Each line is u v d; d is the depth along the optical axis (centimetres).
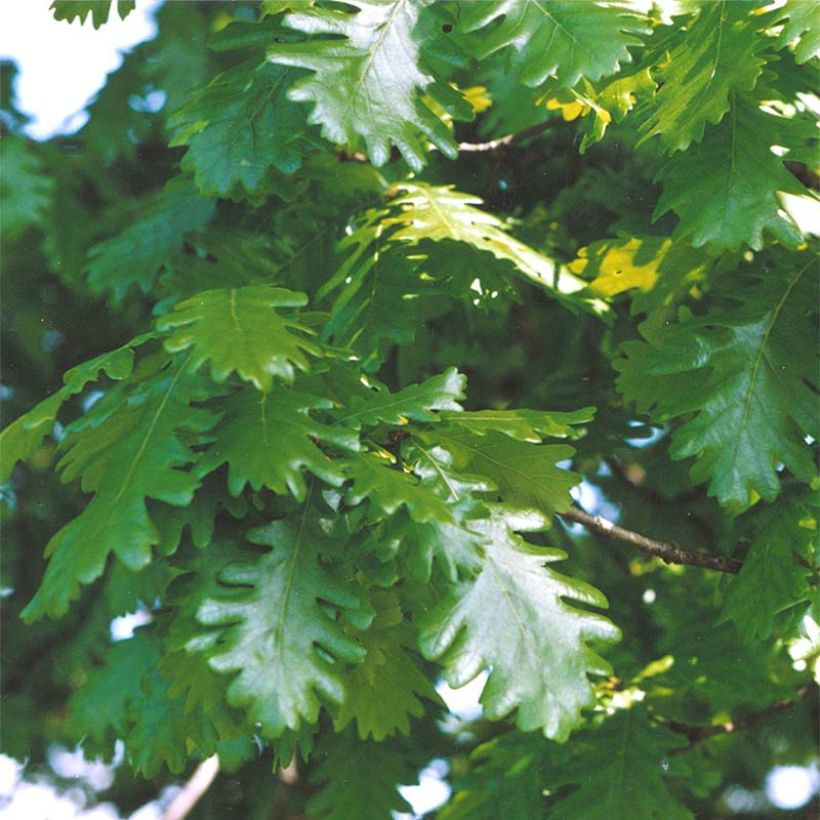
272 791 275
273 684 177
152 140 282
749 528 208
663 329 208
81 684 260
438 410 186
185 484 176
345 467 179
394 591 188
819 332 204
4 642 295
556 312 241
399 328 206
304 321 187
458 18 196
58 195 272
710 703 230
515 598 182
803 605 202
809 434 202
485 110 244
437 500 179
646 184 235
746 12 192
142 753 194
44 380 296
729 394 202
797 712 274
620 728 219
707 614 226
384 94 190
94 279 236
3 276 286
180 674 185
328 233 220
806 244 206
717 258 213
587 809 215
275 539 179
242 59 271
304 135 199
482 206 237
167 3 270
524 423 186
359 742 218
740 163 196
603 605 183
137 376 185
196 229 233
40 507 298
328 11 190
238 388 187
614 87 197
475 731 285
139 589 258
